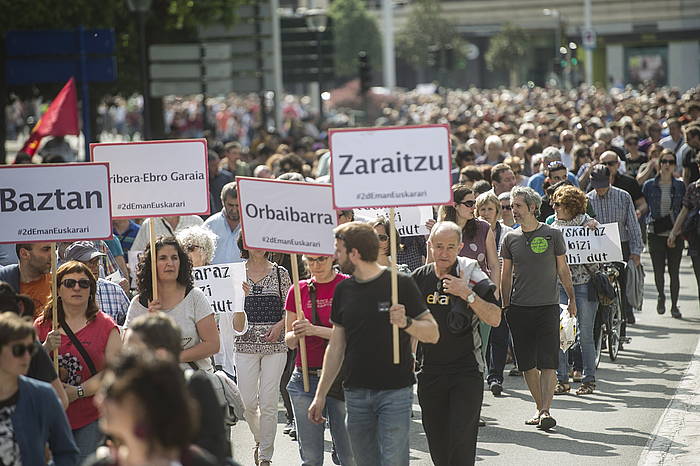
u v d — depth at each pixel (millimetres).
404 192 11922
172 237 12359
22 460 9016
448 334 12125
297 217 13000
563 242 15805
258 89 47969
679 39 140625
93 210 12867
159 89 40938
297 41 51906
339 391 12266
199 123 68750
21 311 10953
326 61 52094
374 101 86500
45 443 9188
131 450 6184
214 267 14367
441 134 11852
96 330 11680
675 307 23781
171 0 44312
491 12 151375
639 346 21062
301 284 12852
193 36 47281
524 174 28641
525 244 15773
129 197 14719
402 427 11008
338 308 11164
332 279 12719
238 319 14320
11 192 12789
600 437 15055
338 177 11930
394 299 10906
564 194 18312
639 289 20953
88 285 11625
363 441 11258
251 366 14258
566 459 14031
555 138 34625
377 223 15430
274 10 47500
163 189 14734
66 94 30016
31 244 13578
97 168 12828
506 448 14641
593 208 21125
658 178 23766
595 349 19234
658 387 17891
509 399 17562
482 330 16203
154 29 46062
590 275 17969
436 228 12242
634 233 21000
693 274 29812
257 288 14344
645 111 53969
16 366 8906
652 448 14227
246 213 13227
